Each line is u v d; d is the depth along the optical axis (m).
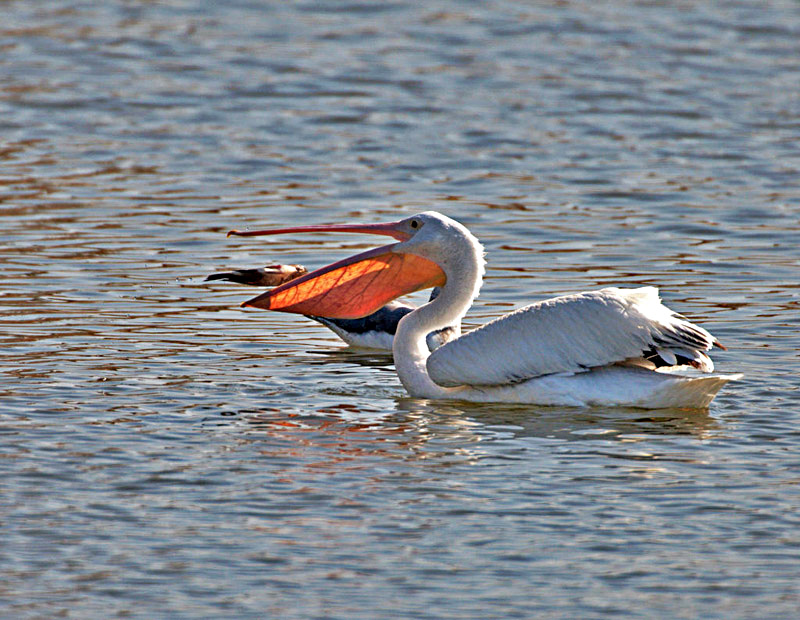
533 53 31.88
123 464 10.65
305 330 15.53
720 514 9.73
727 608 8.34
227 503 9.89
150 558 8.98
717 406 12.31
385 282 13.48
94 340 14.57
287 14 35.62
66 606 8.33
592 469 10.64
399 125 26.09
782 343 14.41
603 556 9.05
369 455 10.98
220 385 13.07
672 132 25.77
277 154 24.08
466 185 22.27
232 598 8.45
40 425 11.55
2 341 14.38
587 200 21.44
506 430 11.70
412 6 36.47
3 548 9.09
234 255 18.38
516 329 12.38
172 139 24.97
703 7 36.34
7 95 27.67
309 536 9.34
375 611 8.27
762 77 29.92
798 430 11.59
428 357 12.66
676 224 20.05
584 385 12.25
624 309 12.16
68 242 18.80
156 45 32.22
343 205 20.94
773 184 22.42
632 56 31.59
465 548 9.16
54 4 36.19
